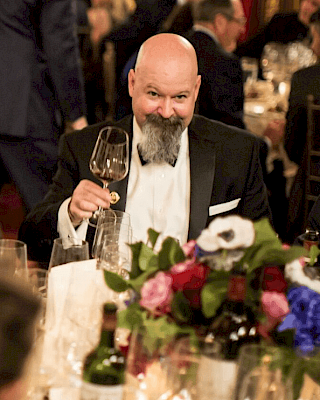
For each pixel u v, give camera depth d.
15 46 3.59
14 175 3.74
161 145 2.23
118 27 5.03
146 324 1.32
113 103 4.91
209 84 3.80
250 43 5.72
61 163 2.43
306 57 4.88
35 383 1.27
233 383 1.24
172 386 1.26
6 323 0.80
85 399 1.22
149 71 2.17
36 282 1.70
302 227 3.48
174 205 2.34
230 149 2.42
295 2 7.02
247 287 1.35
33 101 3.67
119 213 1.90
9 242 1.72
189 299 1.33
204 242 1.36
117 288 1.40
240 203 2.44
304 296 1.37
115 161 2.02
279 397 1.24
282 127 4.11
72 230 2.15
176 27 4.12
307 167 3.37
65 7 3.56
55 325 1.48
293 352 1.30
